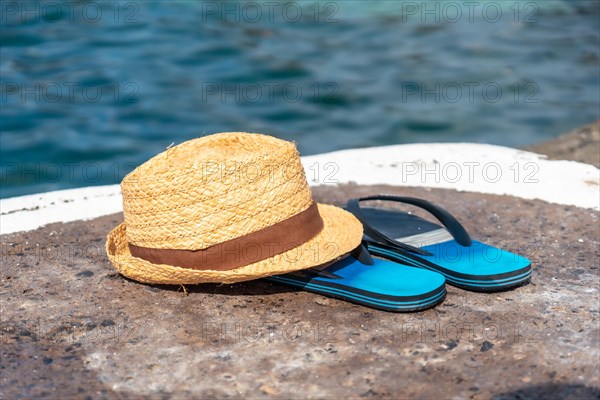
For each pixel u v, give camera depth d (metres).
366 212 2.10
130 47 4.48
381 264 1.95
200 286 1.96
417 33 4.83
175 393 1.79
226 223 1.90
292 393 1.78
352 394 1.78
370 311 1.90
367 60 4.39
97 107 3.69
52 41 4.51
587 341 1.84
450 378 1.80
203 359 1.83
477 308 1.91
